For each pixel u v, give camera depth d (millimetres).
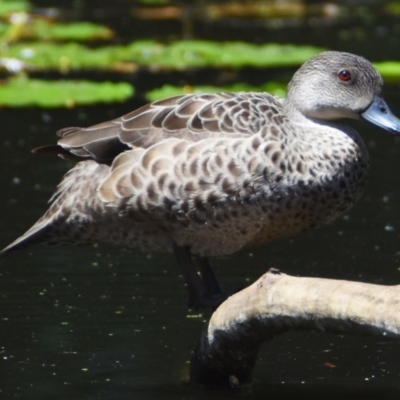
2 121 19281
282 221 10156
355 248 13203
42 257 13016
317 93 10727
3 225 13789
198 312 11320
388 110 10852
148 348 10422
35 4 31594
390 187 15625
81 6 31797
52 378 9750
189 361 10102
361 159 10438
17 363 10055
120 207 10102
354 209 14789
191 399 9352
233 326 8828
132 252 13242
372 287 7660
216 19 30516
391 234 13703
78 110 20156
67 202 10367
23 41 25781
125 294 11789
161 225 10227
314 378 9789
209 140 9906
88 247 13398
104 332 10781
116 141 10258
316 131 10391
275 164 9883
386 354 10367
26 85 20312
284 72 23672
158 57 23359
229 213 9961
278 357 10328
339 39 26844
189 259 10461
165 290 11906
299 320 8109
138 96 21172
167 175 9891
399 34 27328
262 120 10055
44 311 11297
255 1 32562
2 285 12008
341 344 10617
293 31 28406
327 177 10141
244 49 24188
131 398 9375
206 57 23078
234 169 9828
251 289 8594
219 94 10445
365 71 10789
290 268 12531
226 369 9516
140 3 32312
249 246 10523
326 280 8023
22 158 16875
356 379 9742
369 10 31766
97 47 25797
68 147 10391
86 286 12016
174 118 10141
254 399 9359
